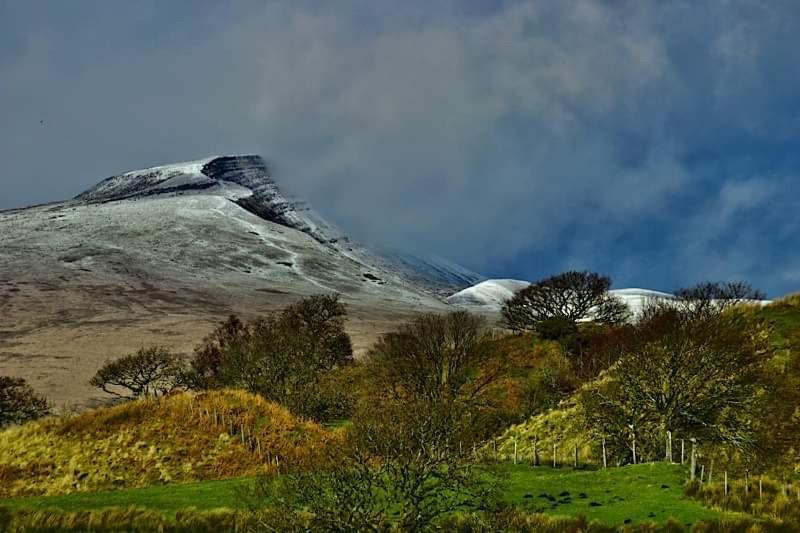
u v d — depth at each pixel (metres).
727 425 31.88
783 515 22.22
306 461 20.66
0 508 27.38
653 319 55.28
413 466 18.64
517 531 20.38
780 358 37.16
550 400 50.25
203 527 23.89
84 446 39.66
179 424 41.69
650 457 32.03
